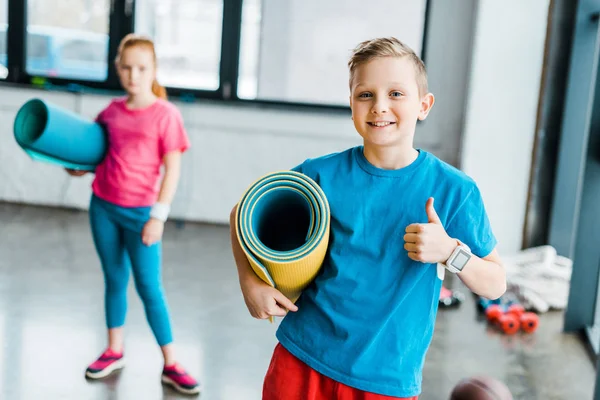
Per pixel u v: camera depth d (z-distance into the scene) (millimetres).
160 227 2195
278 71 4945
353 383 1152
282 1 4855
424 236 1081
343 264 1178
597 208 3049
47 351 2576
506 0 4121
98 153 2184
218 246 4434
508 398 1644
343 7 4805
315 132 4887
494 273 1177
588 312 3109
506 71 4172
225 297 3377
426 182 1186
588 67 3885
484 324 3191
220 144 4996
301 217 1271
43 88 5008
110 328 2422
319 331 1188
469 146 4273
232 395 2320
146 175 2201
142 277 2275
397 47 1146
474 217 1180
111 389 2301
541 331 3143
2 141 5129
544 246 3961
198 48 4984
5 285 3320
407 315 1161
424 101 1226
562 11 3965
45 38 5062
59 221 4758
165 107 2221
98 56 5062
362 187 1199
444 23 4703
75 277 3523
